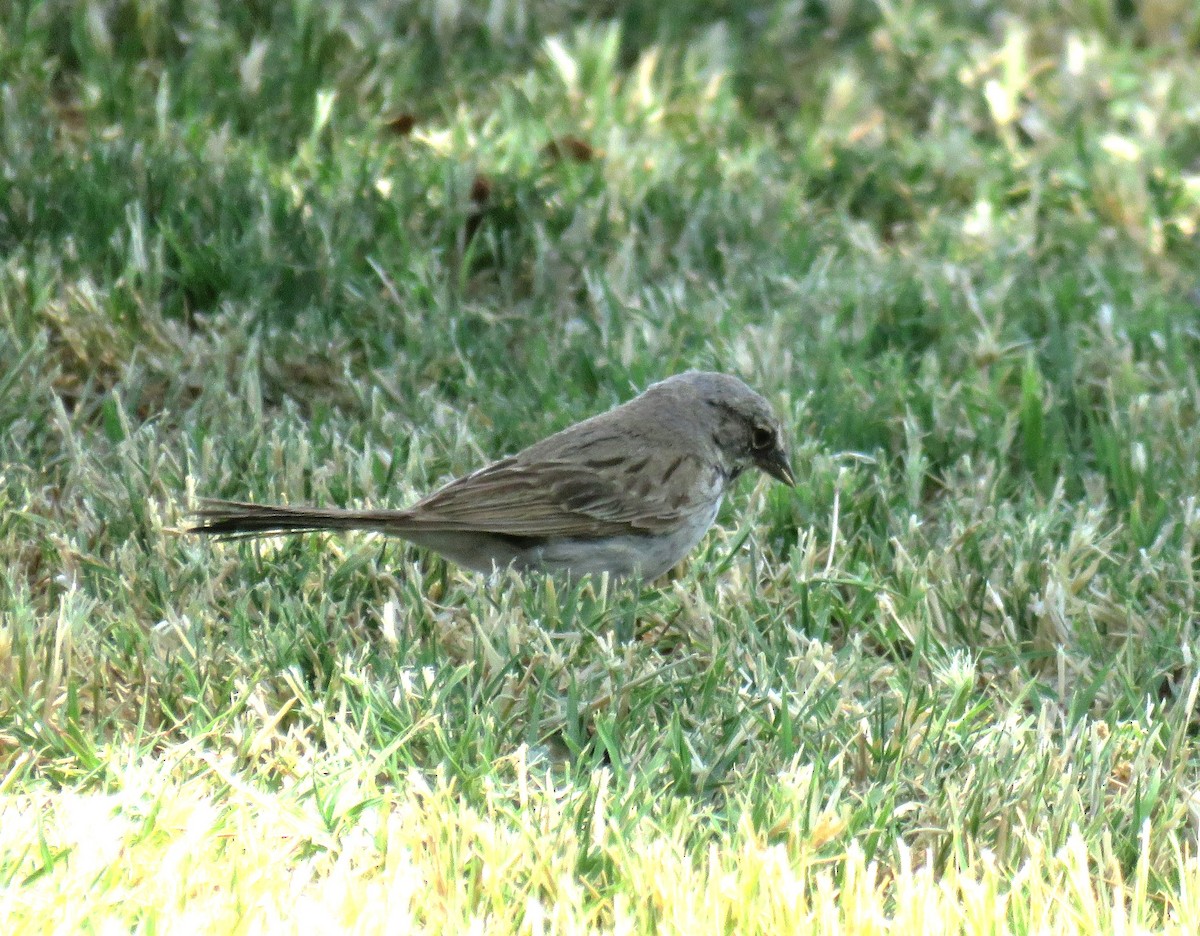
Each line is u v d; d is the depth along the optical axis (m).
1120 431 11.92
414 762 8.09
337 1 17.05
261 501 10.56
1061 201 16.23
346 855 6.93
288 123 15.63
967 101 17.72
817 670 8.98
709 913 6.74
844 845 7.49
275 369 12.35
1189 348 13.62
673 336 13.07
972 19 19.70
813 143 16.70
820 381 12.69
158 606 9.36
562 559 9.82
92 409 11.83
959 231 15.27
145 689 8.41
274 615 9.45
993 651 9.68
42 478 10.74
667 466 9.98
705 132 16.61
